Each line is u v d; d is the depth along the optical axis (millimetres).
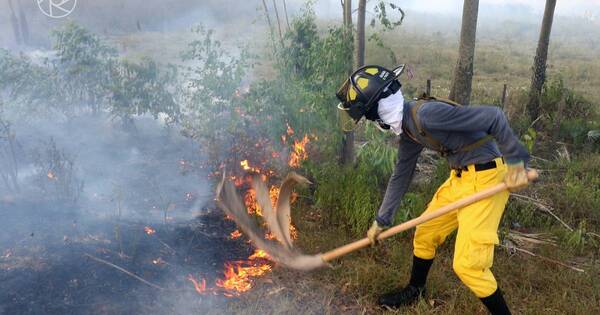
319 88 4898
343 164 5086
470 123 2689
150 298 3207
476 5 6324
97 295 3174
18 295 3094
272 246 3018
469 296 3381
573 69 13836
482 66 13969
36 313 2980
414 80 11469
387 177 5043
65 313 3006
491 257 2873
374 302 3377
